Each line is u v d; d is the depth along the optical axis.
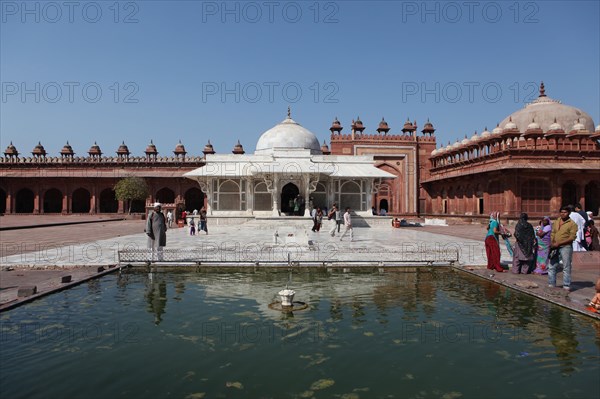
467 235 15.15
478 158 26.14
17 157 35.53
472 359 3.43
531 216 22.67
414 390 2.91
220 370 3.21
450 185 30.50
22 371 3.18
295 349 3.62
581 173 23.25
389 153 33.12
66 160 35.31
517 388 2.95
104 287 5.94
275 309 4.81
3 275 6.70
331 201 21.05
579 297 5.28
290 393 2.86
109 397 2.79
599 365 3.32
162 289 5.81
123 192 30.98
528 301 5.21
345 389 2.92
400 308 4.88
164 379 3.06
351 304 5.04
